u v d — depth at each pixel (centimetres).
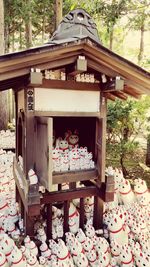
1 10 845
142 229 338
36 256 286
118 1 619
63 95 275
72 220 326
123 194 397
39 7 1242
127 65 259
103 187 304
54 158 282
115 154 630
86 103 287
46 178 245
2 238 291
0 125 972
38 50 224
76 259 283
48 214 308
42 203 291
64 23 280
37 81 234
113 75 266
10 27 1391
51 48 228
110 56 251
